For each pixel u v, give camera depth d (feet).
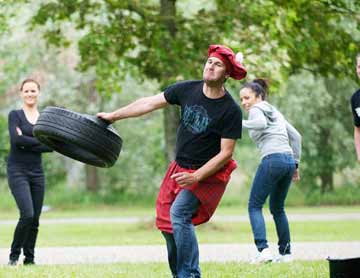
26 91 69.26
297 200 242.78
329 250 86.69
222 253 84.48
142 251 87.15
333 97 221.25
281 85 122.31
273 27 116.06
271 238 103.81
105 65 131.03
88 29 137.08
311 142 220.84
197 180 49.49
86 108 223.71
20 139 68.28
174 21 126.62
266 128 71.31
